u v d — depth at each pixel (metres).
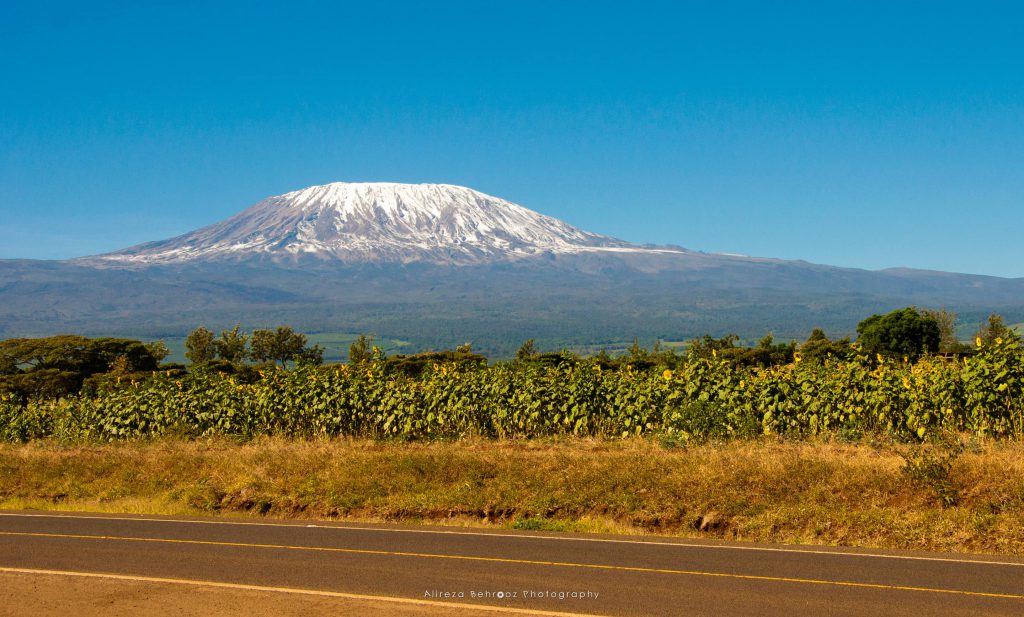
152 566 12.84
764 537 14.30
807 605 10.16
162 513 18.36
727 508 15.09
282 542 14.41
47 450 25.98
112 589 11.57
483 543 13.94
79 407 31.19
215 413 27.86
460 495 17.22
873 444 18.97
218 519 17.05
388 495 17.91
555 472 17.52
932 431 19.42
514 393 23.75
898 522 13.75
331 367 27.45
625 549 13.25
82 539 15.05
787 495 15.09
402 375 26.69
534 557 12.83
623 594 10.78
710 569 11.85
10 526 16.62
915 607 9.98
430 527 15.57
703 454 17.59
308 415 26.56
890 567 11.77
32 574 12.45
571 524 15.52
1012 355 18.98
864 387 20.44
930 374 20.38
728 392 21.38
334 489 18.30
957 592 10.51
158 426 28.95
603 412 23.11
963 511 13.73
